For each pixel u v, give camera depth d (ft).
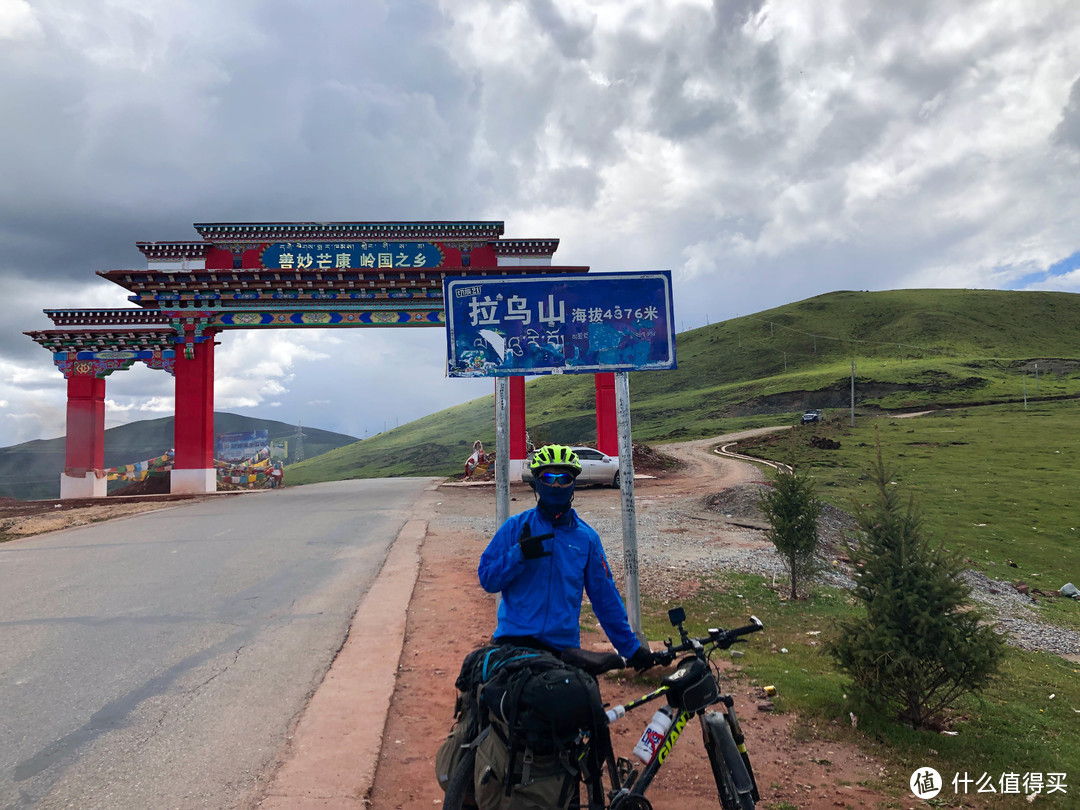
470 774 8.66
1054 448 173.06
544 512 9.67
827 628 29.84
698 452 207.72
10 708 16.72
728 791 9.48
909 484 122.72
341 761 13.80
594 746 8.39
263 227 90.27
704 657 9.87
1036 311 586.04
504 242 91.45
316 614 25.81
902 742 16.93
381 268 88.63
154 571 34.35
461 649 21.76
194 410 91.15
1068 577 64.80
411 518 57.47
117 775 13.28
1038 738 18.80
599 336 21.70
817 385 415.64
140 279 88.74
